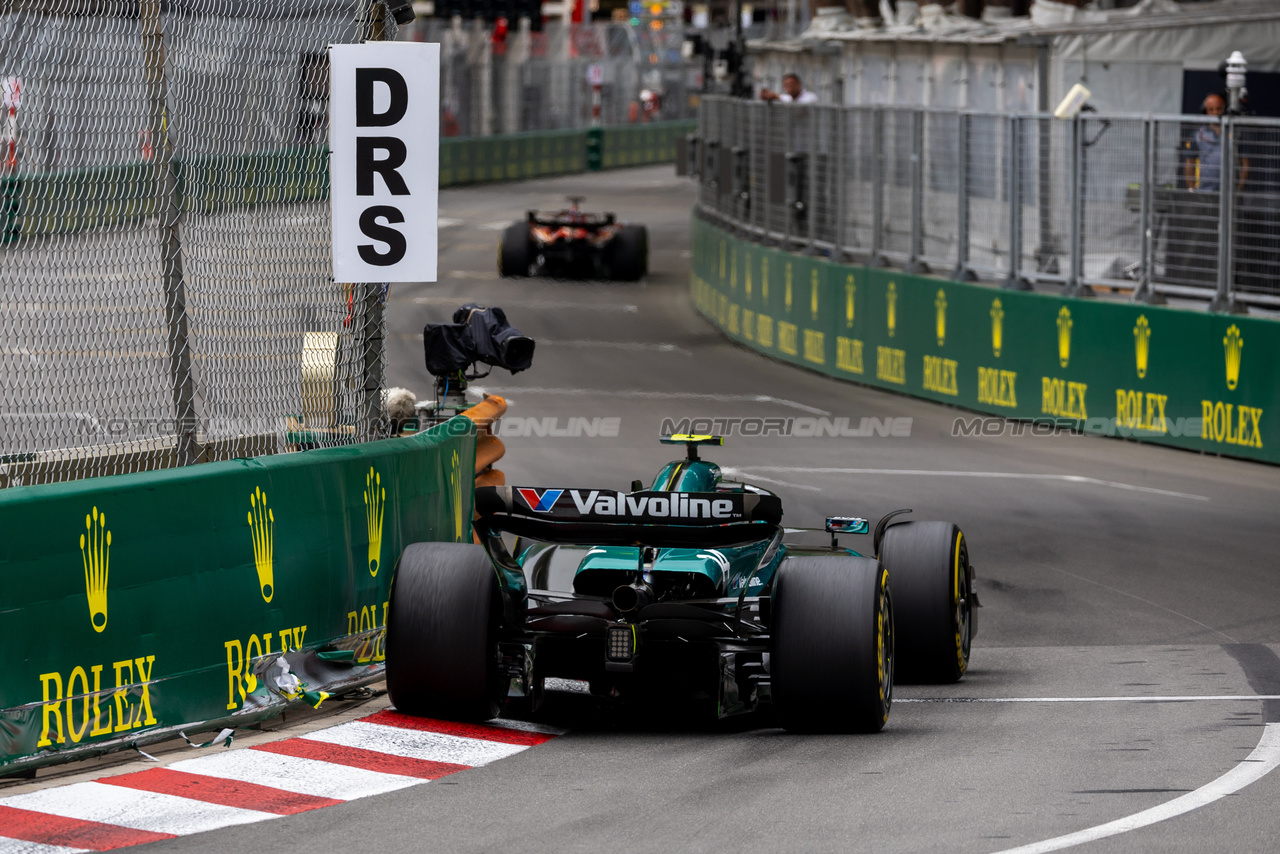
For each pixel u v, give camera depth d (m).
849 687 23.91
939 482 52.22
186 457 27.48
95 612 22.28
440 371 33.84
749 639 24.94
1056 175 63.94
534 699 25.22
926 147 71.88
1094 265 63.00
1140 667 30.73
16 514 21.23
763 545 26.69
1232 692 28.38
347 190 28.66
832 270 78.31
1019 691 28.62
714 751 23.80
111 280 27.23
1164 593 37.81
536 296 107.06
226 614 24.41
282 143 29.06
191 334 28.41
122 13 26.28
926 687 29.14
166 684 23.34
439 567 24.80
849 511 47.38
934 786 21.47
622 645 23.67
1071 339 63.19
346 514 27.36
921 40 85.69
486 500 24.72
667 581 25.39
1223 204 56.91
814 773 22.27
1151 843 18.72
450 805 20.67
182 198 27.84
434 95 28.44
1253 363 56.03
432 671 24.47
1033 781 21.72
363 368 30.66
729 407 68.12
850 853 18.44
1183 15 73.19
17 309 26.11
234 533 24.62
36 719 21.55
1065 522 46.16
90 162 26.42
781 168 85.44
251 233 28.89
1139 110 73.69
